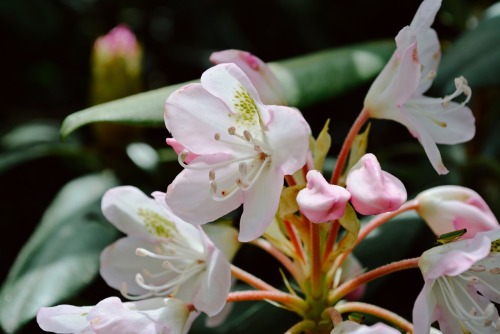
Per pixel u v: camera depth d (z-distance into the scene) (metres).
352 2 0.60
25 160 0.53
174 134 0.37
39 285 0.44
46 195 0.55
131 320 0.36
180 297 0.39
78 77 0.66
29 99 0.65
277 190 0.36
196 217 0.37
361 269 0.41
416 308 0.34
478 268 0.37
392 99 0.38
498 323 0.36
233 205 0.37
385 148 0.56
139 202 0.40
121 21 0.67
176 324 0.37
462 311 0.36
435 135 0.39
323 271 0.38
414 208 0.40
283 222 0.39
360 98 0.56
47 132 0.58
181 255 0.39
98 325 0.35
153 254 0.39
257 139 0.37
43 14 0.63
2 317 0.43
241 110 0.37
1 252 0.54
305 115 0.56
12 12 0.62
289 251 0.39
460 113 0.40
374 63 0.46
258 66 0.39
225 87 0.36
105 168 0.54
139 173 0.54
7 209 0.55
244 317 0.44
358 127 0.39
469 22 0.54
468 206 0.39
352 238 0.37
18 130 0.58
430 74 0.40
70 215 0.48
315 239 0.38
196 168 0.37
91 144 0.56
